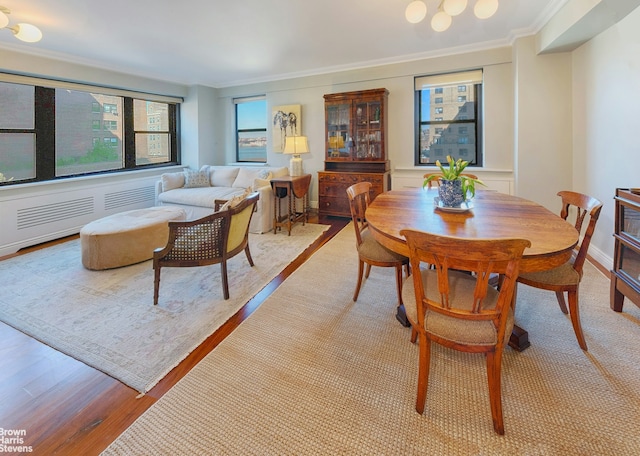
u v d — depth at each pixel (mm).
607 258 2947
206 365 1770
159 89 5578
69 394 1575
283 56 4492
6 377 1689
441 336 1360
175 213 3811
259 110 6254
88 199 4656
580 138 3432
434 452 1237
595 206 1771
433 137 4965
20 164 4051
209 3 2842
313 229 4664
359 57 4590
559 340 1907
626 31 2613
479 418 1386
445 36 3844
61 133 4461
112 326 2162
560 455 1207
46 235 4148
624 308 2240
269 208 4551
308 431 1345
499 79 4312
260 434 1336
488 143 4480
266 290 2701
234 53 4301
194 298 2559
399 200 2547
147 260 3387
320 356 1829
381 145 4906
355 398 1518
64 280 2900
